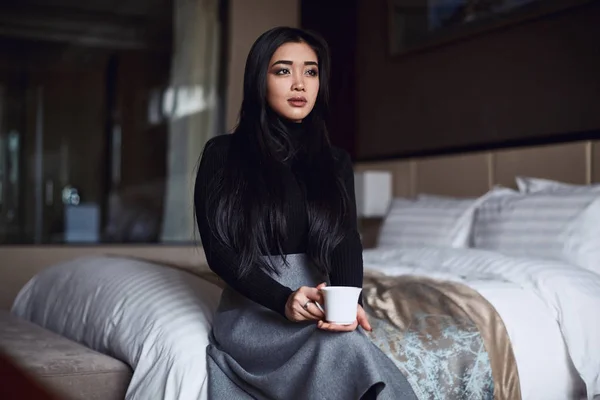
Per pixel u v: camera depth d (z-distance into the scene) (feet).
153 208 16.84
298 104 5.67
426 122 13.57
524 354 6.78
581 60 10.28
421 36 13.64
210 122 16.75
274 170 5.56
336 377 4.86
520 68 11.41
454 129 12.85
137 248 15.29
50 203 16.28
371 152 15.17
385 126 14.73
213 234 5.51
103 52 16.72
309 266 5.66
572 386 7.05
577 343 7.11
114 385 6.18
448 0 12.96
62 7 16.42
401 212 11.88
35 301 9.34
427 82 13.53
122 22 16.81
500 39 11.82
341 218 5.67
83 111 16.58
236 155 5.63
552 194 9.42
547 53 10.89
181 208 16.76
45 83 16.31
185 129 16.84
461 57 12.68
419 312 6.57
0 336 7.48
